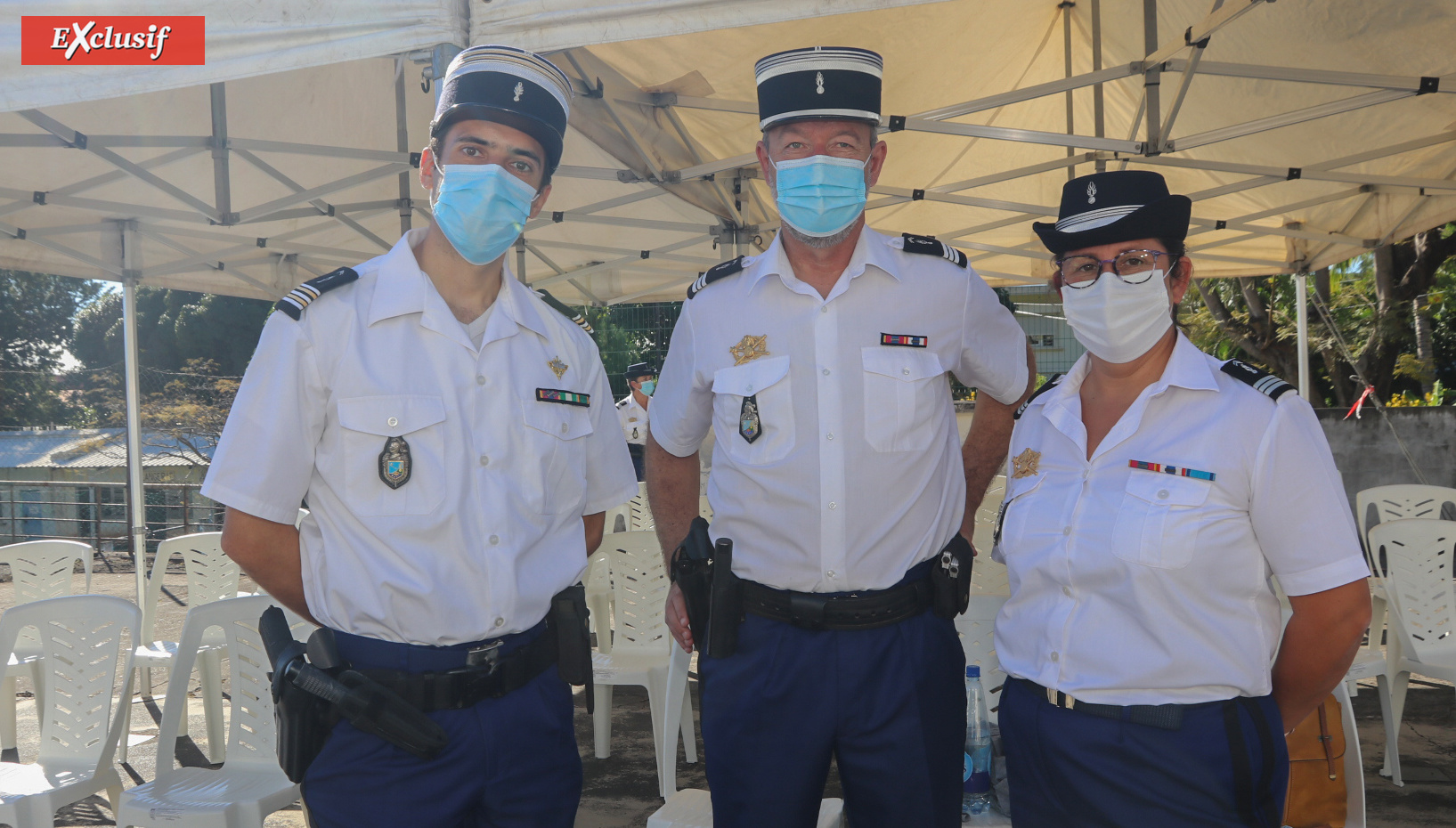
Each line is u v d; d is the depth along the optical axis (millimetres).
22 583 4059
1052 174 6113
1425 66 4188
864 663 1718
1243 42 4309
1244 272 7469
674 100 4336
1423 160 5148
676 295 8016
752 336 1863
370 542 1458
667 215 6191
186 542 4039
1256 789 1326
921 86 4914
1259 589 1364
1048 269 7359
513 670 1489
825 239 1760
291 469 1456
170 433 13148
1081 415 1548
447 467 1477
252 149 4391
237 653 2631
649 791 3484
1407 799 3291
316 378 1474
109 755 2562
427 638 1440
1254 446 1338
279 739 1438
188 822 2307
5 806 2332
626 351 11344
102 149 3961
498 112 1503
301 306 1470
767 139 1795
